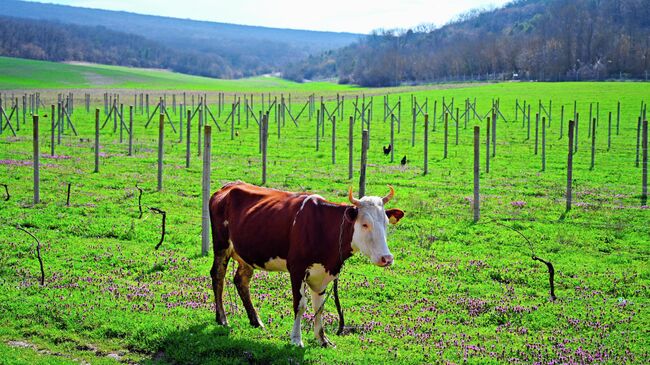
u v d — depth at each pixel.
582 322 13.03
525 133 56.53
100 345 11.33
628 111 73.19
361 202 11.08
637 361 11.09
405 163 38.09
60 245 17.78
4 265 15.67
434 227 21.77
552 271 14.78
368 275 16.03
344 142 49.44
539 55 165.75
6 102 88.06
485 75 177.25
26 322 11.98
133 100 106.06
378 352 11.19
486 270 16.84
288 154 41.72
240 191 12.57
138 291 14.03
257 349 11.02
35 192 23.64
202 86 190.75
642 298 14.91
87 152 39.38
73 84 170.00
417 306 13.95
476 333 12.43
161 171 27.47
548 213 24.34
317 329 11.52
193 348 11.07
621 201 27.31
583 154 43.31
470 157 41.75
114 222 20.86
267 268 12.08
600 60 154.25
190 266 16.39
